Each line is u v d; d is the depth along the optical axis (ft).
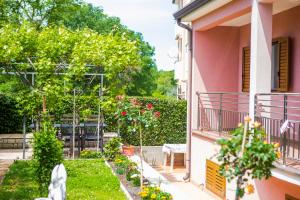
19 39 54.29
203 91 51.11
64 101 61.05
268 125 33.73
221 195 43.21
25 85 55.83
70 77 54.49
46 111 52.95
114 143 57.57
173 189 46.50
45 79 53.72
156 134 69.26
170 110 69.72
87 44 57.72
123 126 62.54
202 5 42.37
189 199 42.93
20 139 69.82
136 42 60.85
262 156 21.31
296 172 26.84
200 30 50.47
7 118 78.74
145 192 37.70
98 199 38.34
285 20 41.50
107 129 69.36
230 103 48.93
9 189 41.45
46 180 38.93
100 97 59.72
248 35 49.65
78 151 61.05
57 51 55.16
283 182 30.83
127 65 58.80
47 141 38.83
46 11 114.73
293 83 40.37
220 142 22.59
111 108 58.34
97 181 44.93
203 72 51.08
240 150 22.20
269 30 34.42
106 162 55.42
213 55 51.16
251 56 35.06
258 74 34.42
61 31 57.82
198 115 51.08
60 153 39.32
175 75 99.04
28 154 63.00
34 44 55.01
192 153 51.47
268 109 35.37
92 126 63.62
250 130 22.84
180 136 69.97
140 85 182.39
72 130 61.26
